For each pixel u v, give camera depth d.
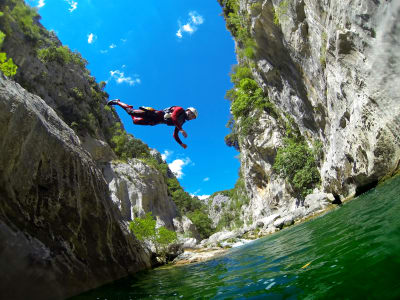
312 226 9.58
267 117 33.12
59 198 6.54
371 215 5.36
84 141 33.69
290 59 22.66
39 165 6.23
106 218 8.62
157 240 15.32
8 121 5.26
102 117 44.00
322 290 2.57
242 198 58.09
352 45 12.73
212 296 3.81
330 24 14.59
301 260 4.38
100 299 4.98
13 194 5.16
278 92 27.78
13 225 4.70
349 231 4.86
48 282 4.73
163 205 42.00
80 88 39.19
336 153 16.58
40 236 5.32
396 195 6.50
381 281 2.22
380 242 3.23
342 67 13.90
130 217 31.16
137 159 43.22
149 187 39.09
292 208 29.08
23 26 30.56
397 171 11.12
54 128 7.93
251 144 34.62
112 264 7.99
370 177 12.79
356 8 11.77
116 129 47.56
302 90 22.70
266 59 26.69
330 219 8.77
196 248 22.05
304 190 25.30
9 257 4.17
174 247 16.56
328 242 4.85
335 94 15.61
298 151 26.12
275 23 22.14
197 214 62.62
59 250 5.65
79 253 6.45
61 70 36.31
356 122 13.02
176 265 11.88
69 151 7.67
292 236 9.42
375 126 11.62
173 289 5.30
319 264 3.56
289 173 27.38
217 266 7.84
